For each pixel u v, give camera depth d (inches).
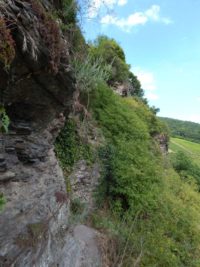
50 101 150.9
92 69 340.5
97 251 221.6
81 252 196.5
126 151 372.5
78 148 308.2
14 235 123.0
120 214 332.2
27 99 137.5
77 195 290.4
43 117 160.9
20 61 109.4
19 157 154.1
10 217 129.2
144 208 342.3
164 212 374.0
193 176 742.5
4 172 137.9
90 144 333.7
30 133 160.2
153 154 538.3
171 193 486.6
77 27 236.4
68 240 181.3
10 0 95.4
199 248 347.6
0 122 123.3
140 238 279.1
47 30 114.6
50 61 119.5
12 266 112.6
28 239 128.0
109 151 359.6
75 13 219.0
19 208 138.3
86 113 348.2
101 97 424.8
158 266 265.9
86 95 369.1
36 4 109.3
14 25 97.0
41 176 173.3
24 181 153.7
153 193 362.3
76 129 315.6
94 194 322.0
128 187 337.7
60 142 284.7
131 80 941.8
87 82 337.4
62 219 181.6
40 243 135.8
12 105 136.2
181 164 770.8
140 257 240.5
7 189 139.4
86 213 274.5
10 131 144.0
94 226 275.1
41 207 154.6
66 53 137.2
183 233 355.3
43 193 165.0
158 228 329.1
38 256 132.0
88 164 319.0
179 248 320.8
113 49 720.3
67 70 138.8
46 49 115.0
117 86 665.0
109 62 647.1
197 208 512.1
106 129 396.8
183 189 560.4
